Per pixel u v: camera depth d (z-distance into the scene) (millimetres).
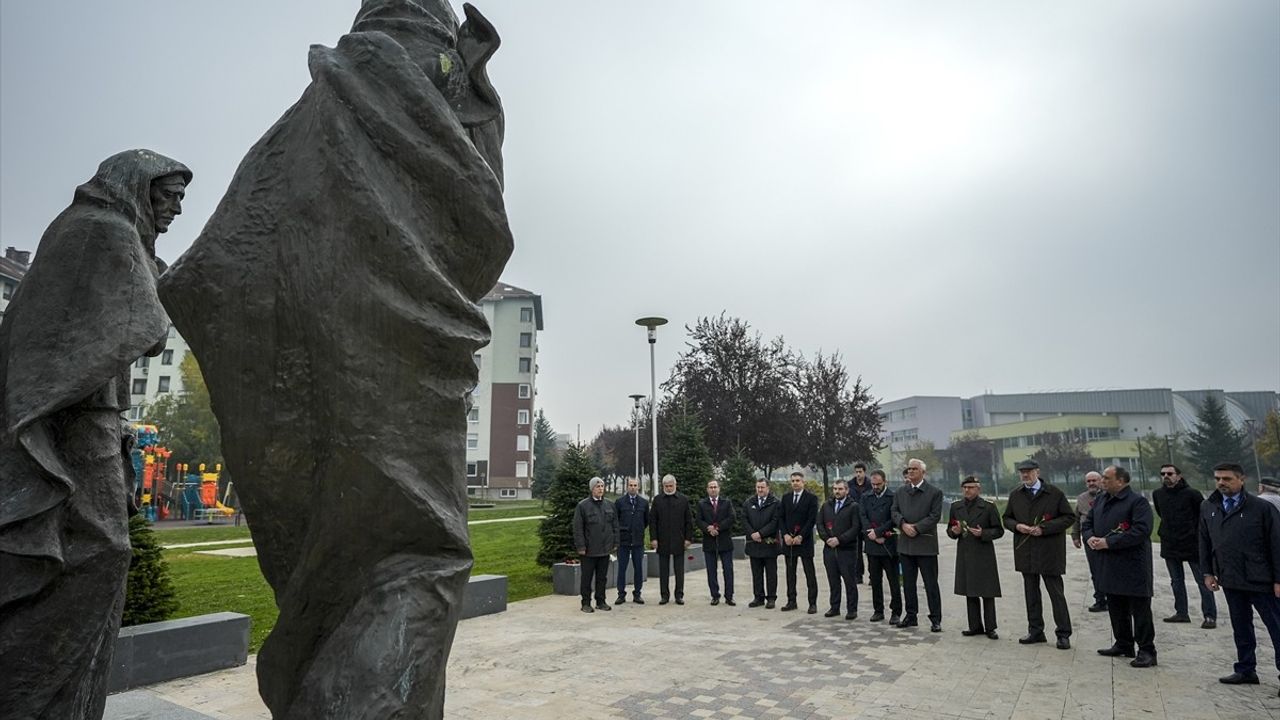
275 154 1834
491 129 2064
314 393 1688
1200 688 6574
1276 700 6219
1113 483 7773
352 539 1610
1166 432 80812
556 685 6586
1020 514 8617
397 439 1633
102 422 2498
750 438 25266
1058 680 6832
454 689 6449
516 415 59906
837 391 27453
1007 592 12734
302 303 1688
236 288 1754
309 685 1485
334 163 1710
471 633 9055
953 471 75562
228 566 14766
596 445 65188
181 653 6398
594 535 10828
